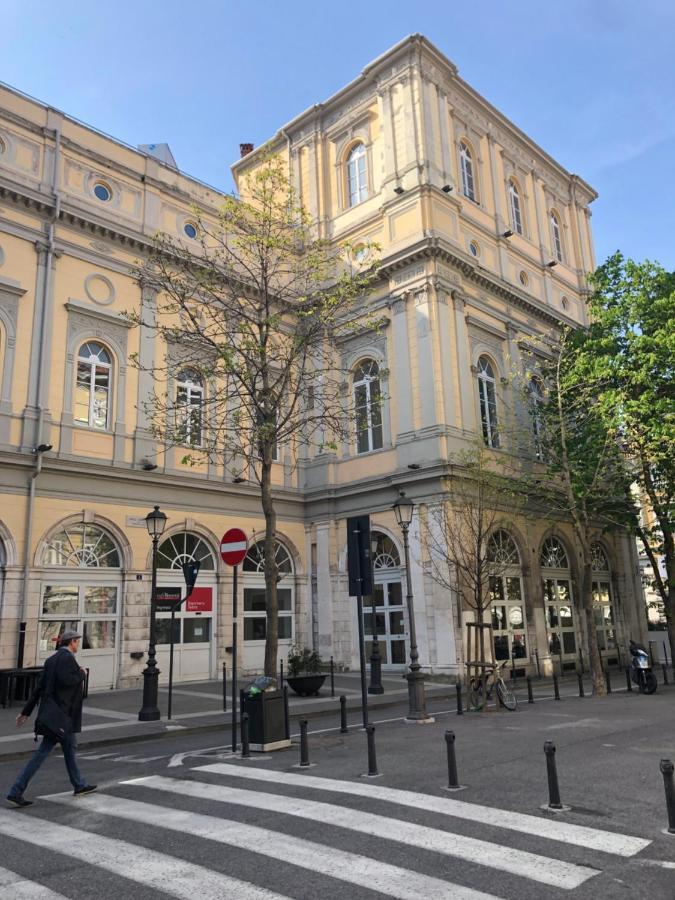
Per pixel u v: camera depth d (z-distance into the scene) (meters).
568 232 34.72
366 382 25.70
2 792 8.36
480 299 26.39
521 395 25.33
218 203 25.58
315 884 5.05
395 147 26.42
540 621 25.09
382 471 24.36
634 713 14.19
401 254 24.70
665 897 4.74
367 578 12.22
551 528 26.64
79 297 21.06
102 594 20.06
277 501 25.31
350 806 7.00
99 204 22.09
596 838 5.93
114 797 7.84
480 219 27.89
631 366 22.88
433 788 7.68
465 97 28.83
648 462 22.84
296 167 30.22
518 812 6.70
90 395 21.02
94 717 14.52
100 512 20.28
